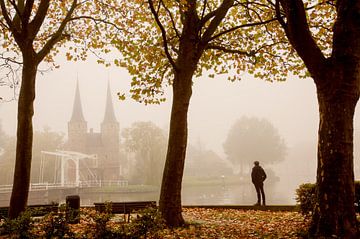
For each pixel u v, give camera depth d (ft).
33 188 190.90
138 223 23.39
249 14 48.55
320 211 26.48
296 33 27.25
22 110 36.76
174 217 36.42
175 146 37.50
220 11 39.83
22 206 35.60
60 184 230.89
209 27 39.73
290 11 27.09
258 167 55.42
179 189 37.27
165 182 37.27
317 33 46.42
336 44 26.99
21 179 35.96
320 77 27.25
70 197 44.75
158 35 48.83
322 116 27.17
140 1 43.80
